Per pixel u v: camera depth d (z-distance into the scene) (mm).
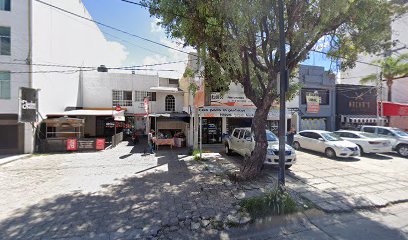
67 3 18453
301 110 18484
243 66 7199
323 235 4148
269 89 6961
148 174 8211
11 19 12969
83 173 8422
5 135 12898
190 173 8297
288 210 4848
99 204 5453
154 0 6676
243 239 4031
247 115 14172
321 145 11773
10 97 13016
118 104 21656
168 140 14180
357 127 18969
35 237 3979
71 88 19219
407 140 11617
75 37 20141
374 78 19234
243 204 5215
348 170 8797
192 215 4844
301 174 8172
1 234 4078
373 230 4332
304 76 18578
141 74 22219
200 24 6359
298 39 6414
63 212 5004
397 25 21203
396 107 18453
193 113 14000
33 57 13477
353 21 6336
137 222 4551
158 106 21547
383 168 9203
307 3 6418
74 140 13438
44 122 14336
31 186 6883
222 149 13891
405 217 4918
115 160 10797
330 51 7539
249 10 5566
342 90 19781
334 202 5590
